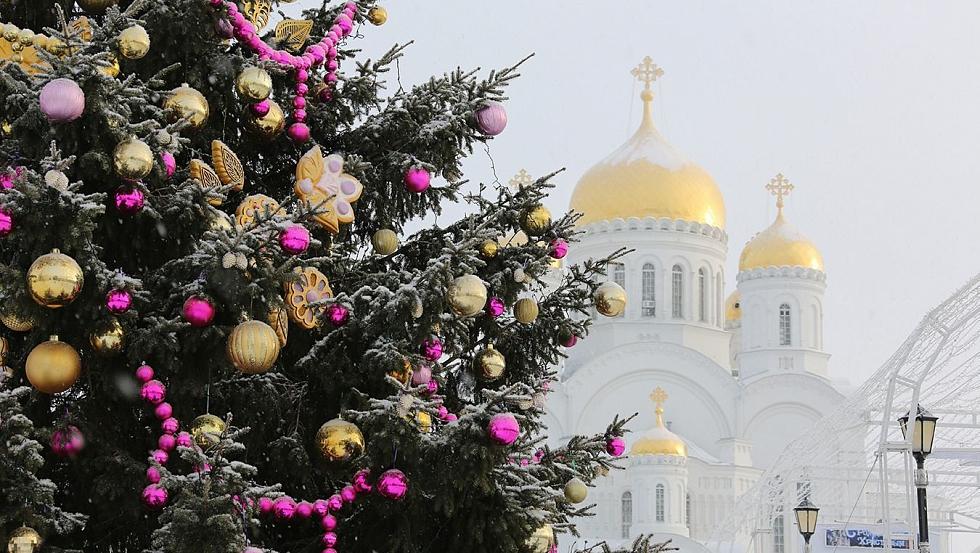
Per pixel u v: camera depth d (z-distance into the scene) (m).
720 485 61.03
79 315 7.87
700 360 63.66
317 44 10.42
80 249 7.70
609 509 60.47
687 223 66.50
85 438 8.30
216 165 9.34
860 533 35.56
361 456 8.85
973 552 52.72
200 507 7.34
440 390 10.62
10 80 7.91
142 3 8.50
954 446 40.50
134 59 8.97
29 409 8.65
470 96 10.27
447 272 8.66
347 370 9.34
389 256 10.96
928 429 24.44
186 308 7.98
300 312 9.14
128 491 8.45
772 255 68.31
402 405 8.48
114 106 7.96
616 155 69.12
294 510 8.77
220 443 7.65
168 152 8.34
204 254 7.98
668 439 58.66
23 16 9.70
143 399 8.37
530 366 10.88
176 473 8.54
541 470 9.23
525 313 10.12
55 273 7.40
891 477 44.22
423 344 9.52
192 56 9.57
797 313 67.56
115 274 7.83
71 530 7.85
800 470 42.88
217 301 8.20
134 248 8.91
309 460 9.45
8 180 7.96
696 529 60.69
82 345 8.27
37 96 7.82
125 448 8.81
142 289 8.31
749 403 63.59
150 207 8.39
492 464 8.48
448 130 10.16
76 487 8.80
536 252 10.19
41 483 7.43
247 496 7.67
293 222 8.11
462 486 8.48
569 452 9.84
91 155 7.95
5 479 7.30
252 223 8.62
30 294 7.59
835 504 46.69
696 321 66.12
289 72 10.27
